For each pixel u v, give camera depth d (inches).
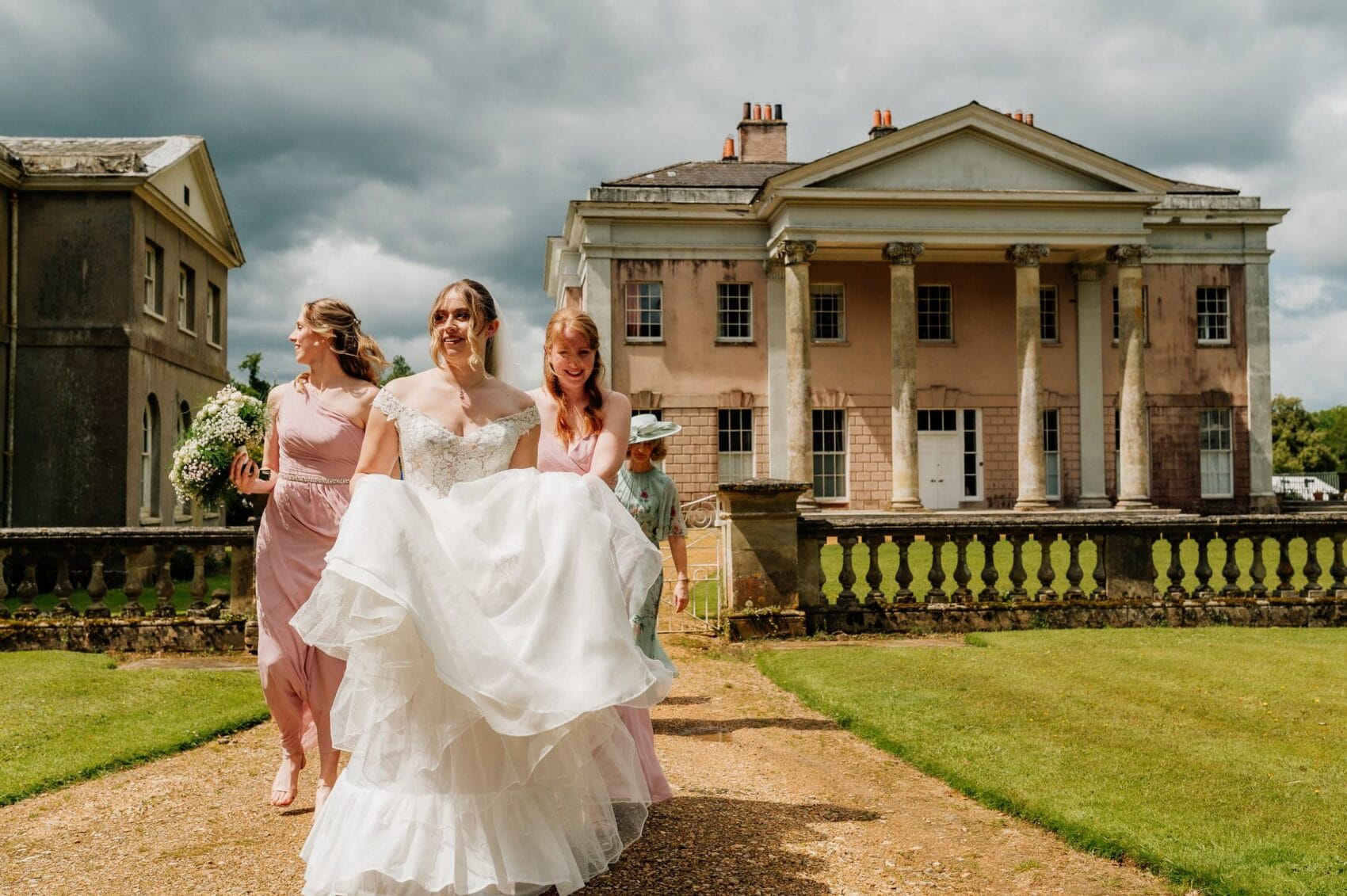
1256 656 308.5
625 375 1021.2
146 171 681.0
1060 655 310.3
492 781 116.4
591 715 120.6
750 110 1230.3
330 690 158.7
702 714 243.9
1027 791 169.2
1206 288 1095.0
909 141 971.9
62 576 339.9
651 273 1027.3
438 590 115.3
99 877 133.0
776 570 362.6
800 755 203.0
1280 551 396.5
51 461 670.5
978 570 607.5
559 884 115.1
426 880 110.3
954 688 259.0
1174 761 188.1
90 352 675.4
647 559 130.9
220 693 258.5
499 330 151.8
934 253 1041.5
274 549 164.1
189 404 815.1
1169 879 132.8
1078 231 982.4
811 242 962.7
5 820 158.2
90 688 257.9
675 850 144.0
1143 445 975.6
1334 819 153.3
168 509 759.7
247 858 140.3
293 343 171.3
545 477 129.6
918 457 1003.9
